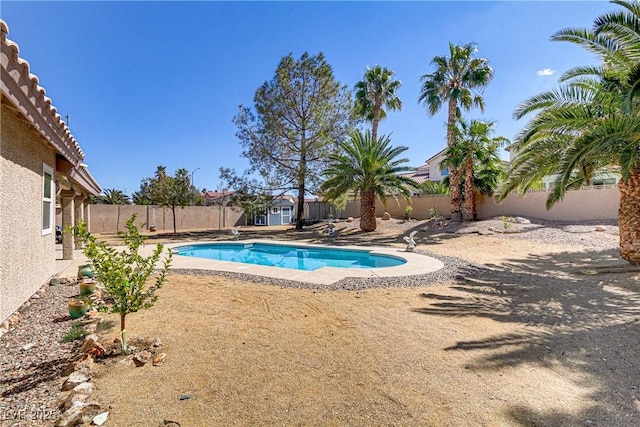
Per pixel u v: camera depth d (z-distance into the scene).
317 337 4.02
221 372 3.10
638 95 6.39
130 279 3.54
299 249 14.20
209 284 6.92
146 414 2.42
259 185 22.92
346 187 18.86
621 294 5.87
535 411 2.47
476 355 3.48
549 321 4.57
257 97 21.88
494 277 7.43
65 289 6.29
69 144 6.82
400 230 18.97
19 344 3.72
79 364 3.09
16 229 4.78
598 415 2.43
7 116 4.36
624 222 8.20
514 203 19.33
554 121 7.76
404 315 4.89
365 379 2.98
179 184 23.75
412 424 2.33
